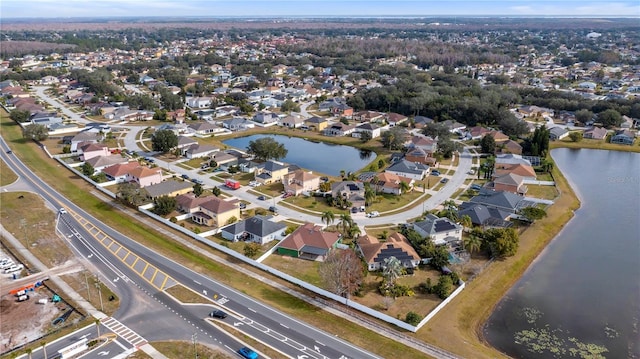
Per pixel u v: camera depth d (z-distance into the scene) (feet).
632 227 455.63
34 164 606.55
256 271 359.46
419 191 527.81
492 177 567.59
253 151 620.08
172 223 430.61
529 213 441.27
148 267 360.28
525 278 363.76
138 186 513.04
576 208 499.51
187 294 324.60
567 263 386.73
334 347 273.54
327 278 326.24
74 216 451.53
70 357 259.80
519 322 311.06
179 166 606.55
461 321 305.32
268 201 494.59
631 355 282.15
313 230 403.54
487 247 388.16
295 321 297.74
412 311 310.65
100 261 367.45
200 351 266.57
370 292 332.19
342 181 523.70
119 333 281.13
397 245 373.20
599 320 314.55
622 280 362.94
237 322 294.46
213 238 411.13
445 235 400.67
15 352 262.67
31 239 401.29
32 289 324.60
